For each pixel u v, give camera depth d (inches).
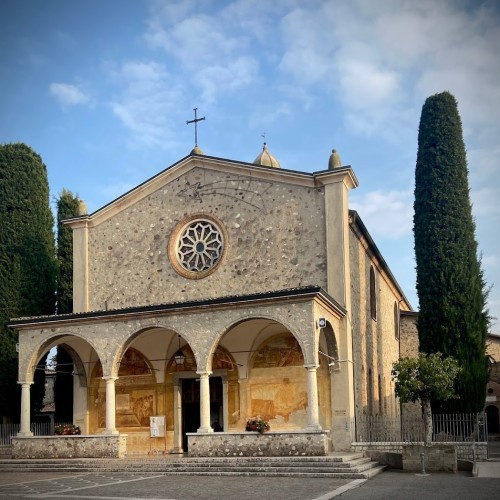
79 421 1222.9
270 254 1123.3
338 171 1098.7
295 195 1129.4
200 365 1008.2
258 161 1466.5
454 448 882.8
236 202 1164.5
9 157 1499.8
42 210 1515.7
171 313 1043.3
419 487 717.9
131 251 1224.8
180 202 1207.6
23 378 1122.7
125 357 1222.9
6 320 1389.0
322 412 1061.1
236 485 767.1
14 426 1257.4
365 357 1243.2
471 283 1177.4
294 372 1093.1
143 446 1180.5
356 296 1194.6
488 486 712.4
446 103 1268.5
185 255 1187.9
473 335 1148.5
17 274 1427.2
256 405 1106.1
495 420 2113.7
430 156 1252.5
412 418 1477.6
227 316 1006.4
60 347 1419.8
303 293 951.0
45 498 674.8
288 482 791.7
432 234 1216.2
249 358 1123.3
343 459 877.8
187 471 915.4
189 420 1178.6
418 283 1224.2
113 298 1218.0
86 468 989.8
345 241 1093.1
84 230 1262.3
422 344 1186.0
